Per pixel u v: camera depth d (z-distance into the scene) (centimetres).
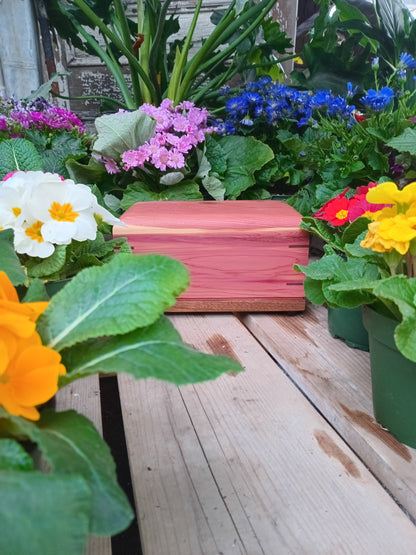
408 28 263
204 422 93
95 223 95
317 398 101
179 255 139
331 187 167
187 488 76
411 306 70
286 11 341
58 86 319
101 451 44
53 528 30
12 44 291
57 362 47
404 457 80
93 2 270
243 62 273
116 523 37
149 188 216
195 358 48
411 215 74
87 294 56
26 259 101
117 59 316
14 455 38
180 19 332
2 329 45
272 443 87
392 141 135
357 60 276
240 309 143
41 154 218
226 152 221
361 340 119
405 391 80
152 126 209
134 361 49
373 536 67
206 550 64
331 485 77
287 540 66
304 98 222
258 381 108
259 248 139
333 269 90
